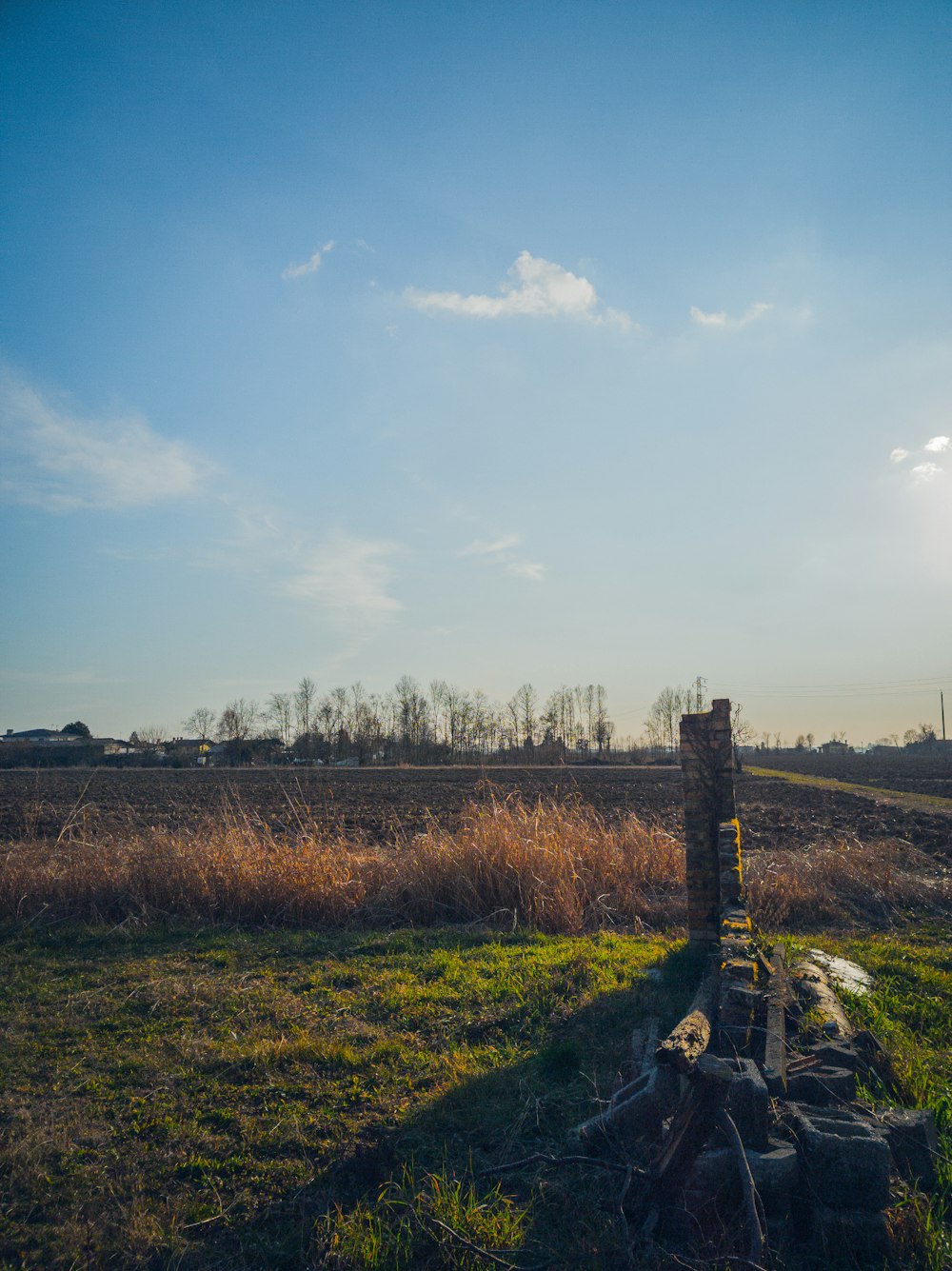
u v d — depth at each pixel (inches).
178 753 2827.3
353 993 284.2
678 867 450.6
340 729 3316.9
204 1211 157.9
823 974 269.9
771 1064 174.9
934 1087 197.6
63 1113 198.7
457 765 3006.9
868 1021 236.2
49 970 325.1
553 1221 151.9
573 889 411.8
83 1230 153.2
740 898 275.7
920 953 330.3
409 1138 182.5
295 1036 243.4
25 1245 149.8
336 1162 172.9
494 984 284.5
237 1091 208.2
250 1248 147.6
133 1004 278.1
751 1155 149.2
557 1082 207.3
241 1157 176.2
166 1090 209.6
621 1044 224.2
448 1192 158.1
